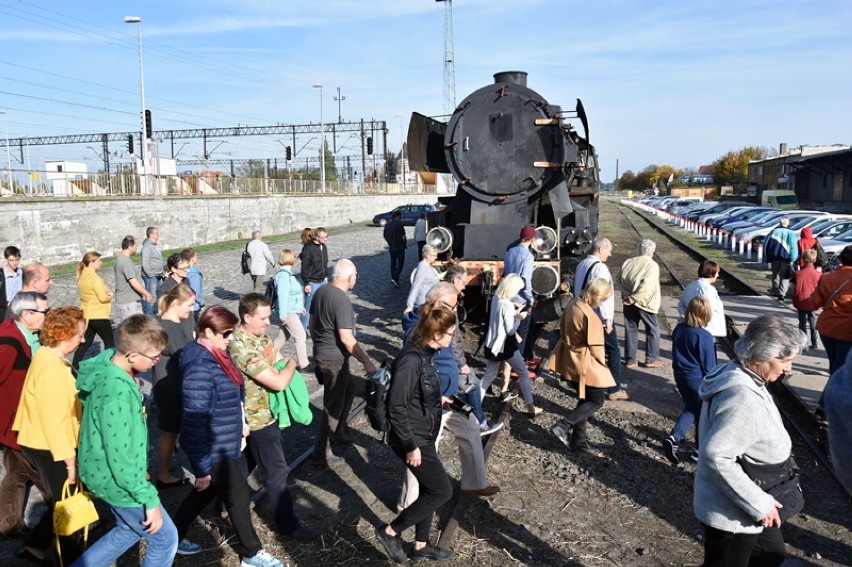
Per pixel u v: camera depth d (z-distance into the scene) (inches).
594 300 223.9
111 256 906.7
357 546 173.8
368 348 379.2
